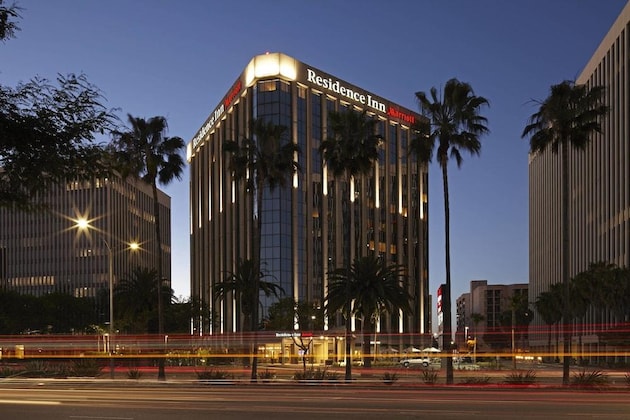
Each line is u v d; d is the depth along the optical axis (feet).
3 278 581.12
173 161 152.25
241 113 377.30
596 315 350.02
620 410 66.39
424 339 434.71
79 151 31.09
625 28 308.40
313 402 76.18
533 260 603.67
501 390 107.76
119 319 224.53
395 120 432.66
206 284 428.97
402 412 64.59
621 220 312.29
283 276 336.29
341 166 160.76
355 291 179.01
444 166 138.21
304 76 366.22
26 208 31.99
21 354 355.97
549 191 527.40
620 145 314.76
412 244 437.58
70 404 75.66
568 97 131.34
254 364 144.77
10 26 29.22
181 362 247.29
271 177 163.94
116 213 578.66
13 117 28.86
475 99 137.80
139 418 61.62
